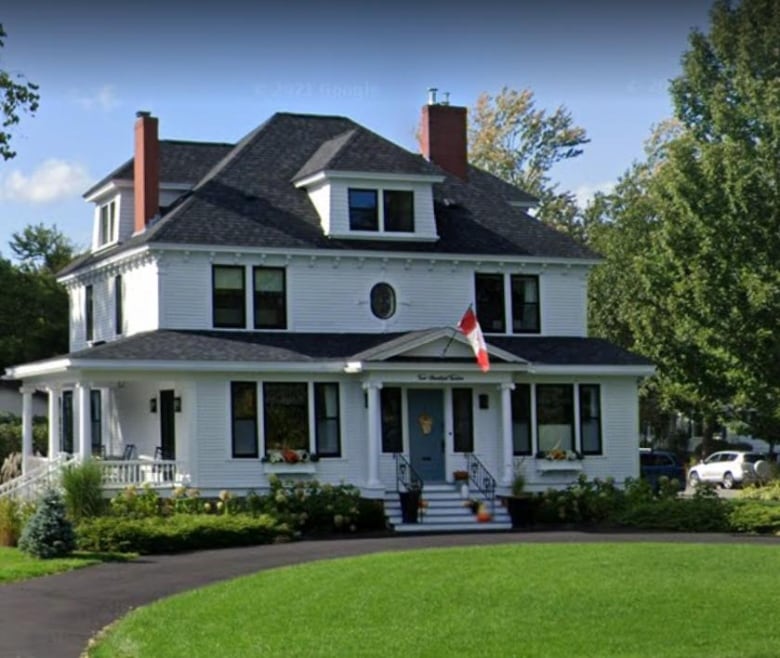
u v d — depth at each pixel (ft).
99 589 86.58
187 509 123.65
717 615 71.51
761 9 226.99
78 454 127.95
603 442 144.77
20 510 117.70
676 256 164.04
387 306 143.13
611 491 139.33
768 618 70.90
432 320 144.66
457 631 67.87
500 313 148.05
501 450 139.23
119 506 119.24
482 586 79.87
